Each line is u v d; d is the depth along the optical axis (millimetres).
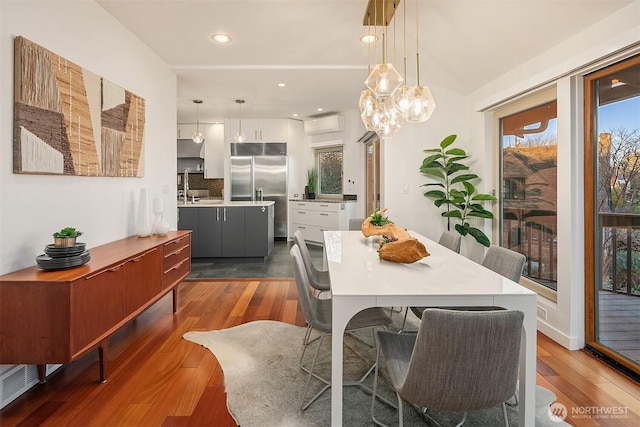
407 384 1341
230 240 5422
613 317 2422
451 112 4484
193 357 2469
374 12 2750
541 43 2711
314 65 4133
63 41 2330
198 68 4102
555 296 2936
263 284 4301
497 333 1255
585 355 2512
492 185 3969
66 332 1791
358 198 6680
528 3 2363
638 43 2006
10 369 1951
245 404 1937
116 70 2980
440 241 3227
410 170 4691
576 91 2578
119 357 2469
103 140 2715
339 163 7207
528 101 3277
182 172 7852
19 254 1989
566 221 2627
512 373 1321
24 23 2012
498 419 1852
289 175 7418
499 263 2250
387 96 2670
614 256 2396
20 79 1946
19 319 1793
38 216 2125
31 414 1849
